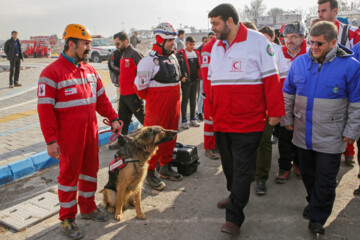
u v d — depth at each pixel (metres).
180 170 4.78
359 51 4.04
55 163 5.29
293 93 3.37
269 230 3.32
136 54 5.38
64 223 3.31
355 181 4.35
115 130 3.77
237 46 3.04
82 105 3.20
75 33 3.06
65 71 3.10
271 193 4.17
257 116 3.10
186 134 6.99
